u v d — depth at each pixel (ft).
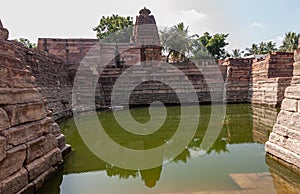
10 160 12.24
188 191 14.14
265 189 13.98
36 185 14.02
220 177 16.07
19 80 14.25
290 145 16.88
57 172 16.99
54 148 17.25
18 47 30.50
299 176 15.69
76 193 14.58
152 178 16.44
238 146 23.82
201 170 17.54
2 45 13.47
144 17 65.46
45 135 16.19
